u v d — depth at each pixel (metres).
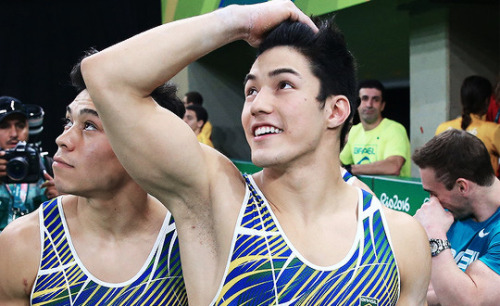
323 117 1.16
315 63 1.14
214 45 1.12
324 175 1.17
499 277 1.68
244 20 1.14
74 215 1.30
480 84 3.14
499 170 3.00
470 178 1.76
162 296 1.27
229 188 1.15
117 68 1.06
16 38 7.17
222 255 1.12
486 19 4.02
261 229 1.12
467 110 3.18
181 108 1.42
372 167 3.72
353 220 1.18
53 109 7.38
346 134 1.23
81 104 1.26
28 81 7.27
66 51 7.30
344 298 1.11
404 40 5.09
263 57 1.15
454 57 3.99
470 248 1.84
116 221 1.29
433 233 1.74
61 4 7.22
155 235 1.31
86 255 1.27
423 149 1.84
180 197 1.15
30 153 2.52
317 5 4.25
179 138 1.10
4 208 2.56
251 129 1.15
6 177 2.52
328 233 1.16
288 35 1.15
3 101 2.66
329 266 1.12
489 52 4.07
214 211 1.14
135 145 1.09
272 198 1.17
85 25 7.29
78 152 1.26
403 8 4.20
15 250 1.26
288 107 1.12
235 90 7.71
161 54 1.07
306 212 1.16
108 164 1.25
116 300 1.25
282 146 1.12
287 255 1.11
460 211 1.85
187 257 1.16
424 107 4.22
